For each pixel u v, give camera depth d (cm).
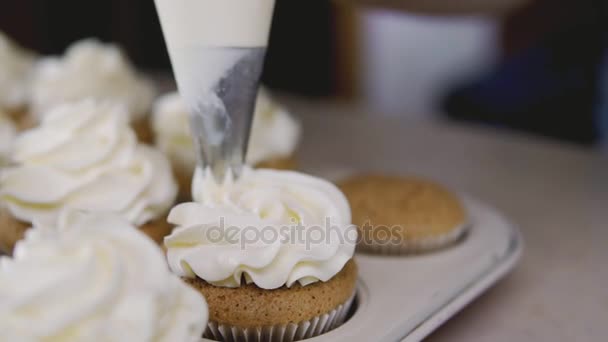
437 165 68
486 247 46
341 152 71
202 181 38
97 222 31
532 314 42
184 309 31
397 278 42
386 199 47
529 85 120
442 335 40
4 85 70
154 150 46
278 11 132
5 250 43
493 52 143
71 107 46
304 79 142
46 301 29
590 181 64
